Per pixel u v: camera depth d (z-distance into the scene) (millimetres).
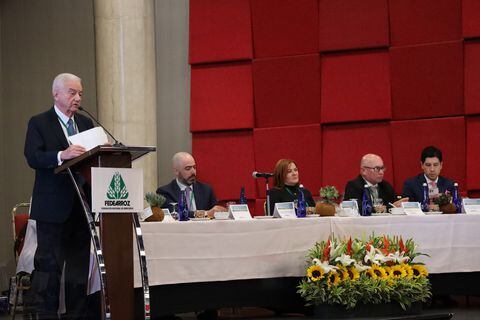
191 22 8555
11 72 8867
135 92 7840
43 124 4652
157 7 8773
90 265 4656
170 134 8734
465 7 7973
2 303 6055
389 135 8188
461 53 8008
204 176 8484
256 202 8336
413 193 6898
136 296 5285
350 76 8258
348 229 5637
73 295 4711
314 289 5391
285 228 5504
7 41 8883
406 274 5434
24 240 5465
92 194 3842
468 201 6078
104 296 3775
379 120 8227
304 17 8352
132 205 3969
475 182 7898
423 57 8086
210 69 8539
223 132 8508
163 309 5359
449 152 8000
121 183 3932
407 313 5449
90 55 8820
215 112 8461
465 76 7996
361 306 5355
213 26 8508
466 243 5805
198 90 8531
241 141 8453
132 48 7836
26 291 4941
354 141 8250
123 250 3926
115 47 7812
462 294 6008
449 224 5793
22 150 8812
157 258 5133
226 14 8492
